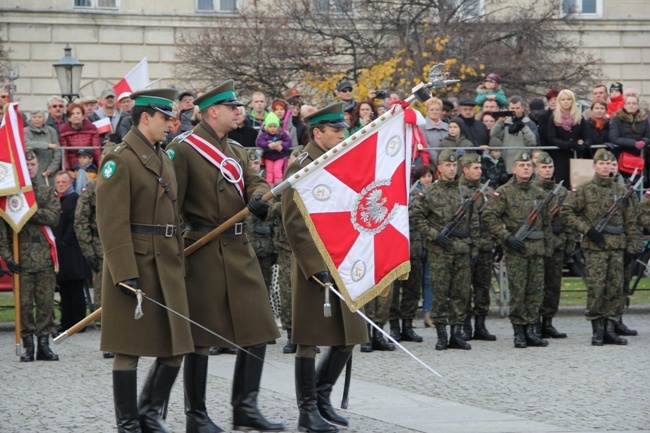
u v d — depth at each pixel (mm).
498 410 12734
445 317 18250
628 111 22391
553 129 22250
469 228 18500
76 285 20234
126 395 10711
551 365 16281
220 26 40031
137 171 10727
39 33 40844
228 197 11523
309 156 12086
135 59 41625
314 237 11531
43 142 21969
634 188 19000
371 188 11750
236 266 11453
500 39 39219
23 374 15852
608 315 18766
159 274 10711
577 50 42656
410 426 11773
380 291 11750
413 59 35875
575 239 20094
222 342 11320
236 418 11516
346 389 12133
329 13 39781
